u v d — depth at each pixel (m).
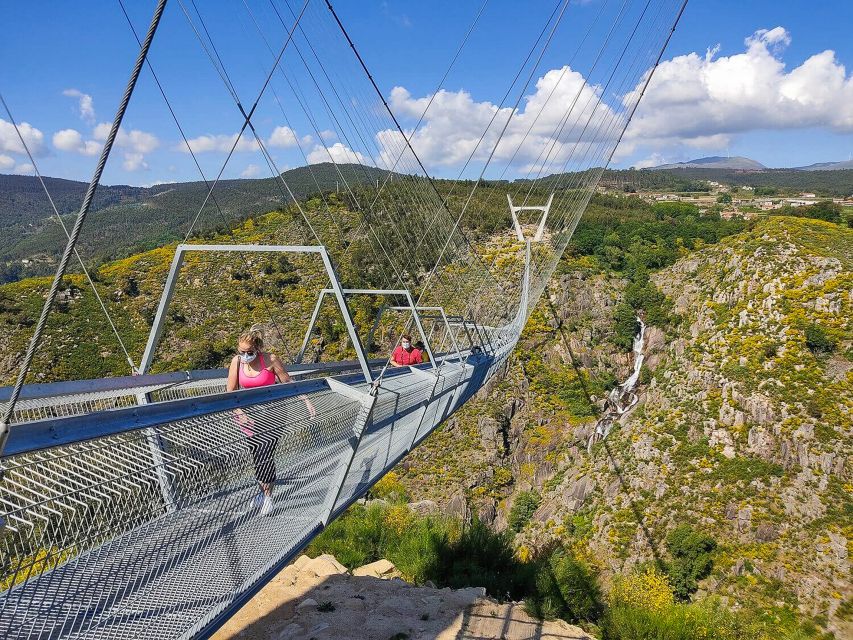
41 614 2.23
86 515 2.38
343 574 7.14
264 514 3.37
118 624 2.49
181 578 2.80
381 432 5.07
